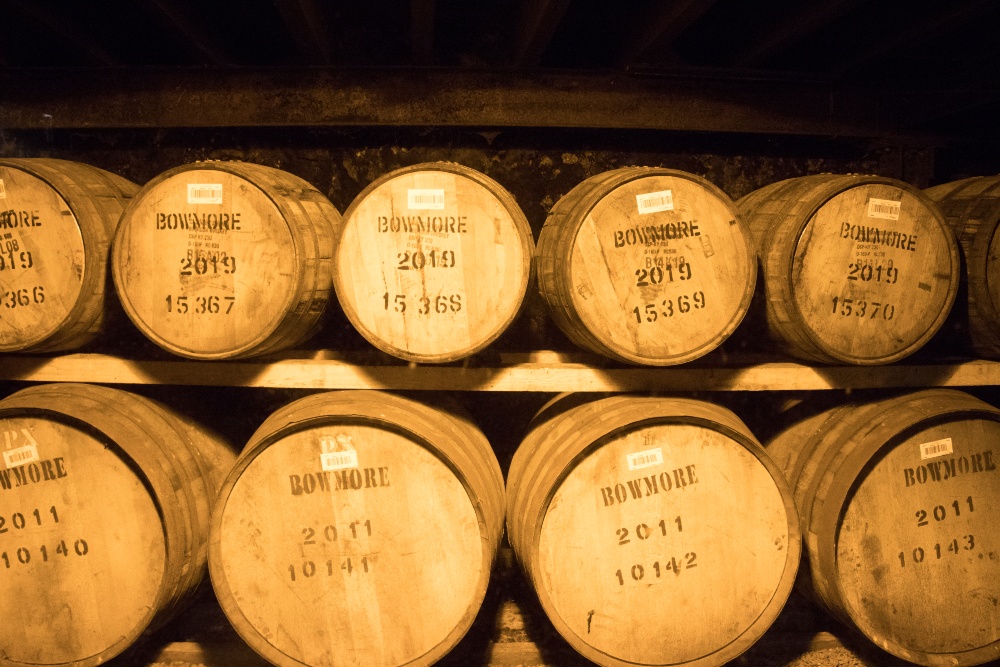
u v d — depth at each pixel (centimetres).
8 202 269
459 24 385
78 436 256
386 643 248
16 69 365
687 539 248
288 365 279
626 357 250
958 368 288
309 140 376
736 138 393
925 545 263
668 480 246
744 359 288
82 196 275
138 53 384
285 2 280
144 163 378
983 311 276
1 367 286
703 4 278
